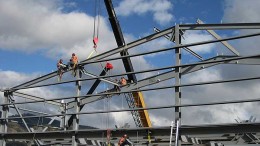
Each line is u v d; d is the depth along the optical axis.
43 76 17.58
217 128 11.70
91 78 14.06
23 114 21.70
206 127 11.76
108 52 18.67
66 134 14.85
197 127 11.80
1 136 16.75
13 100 17.69
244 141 13.44
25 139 16.25
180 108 12.16
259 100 10.63
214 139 14.62
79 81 14.54
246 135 13.39
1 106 17.00
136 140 14.48
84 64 14.73
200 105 11.60
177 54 12.47
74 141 14.32
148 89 12.77
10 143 17.66
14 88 17.47
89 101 23.36
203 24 15.04
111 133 13.93
